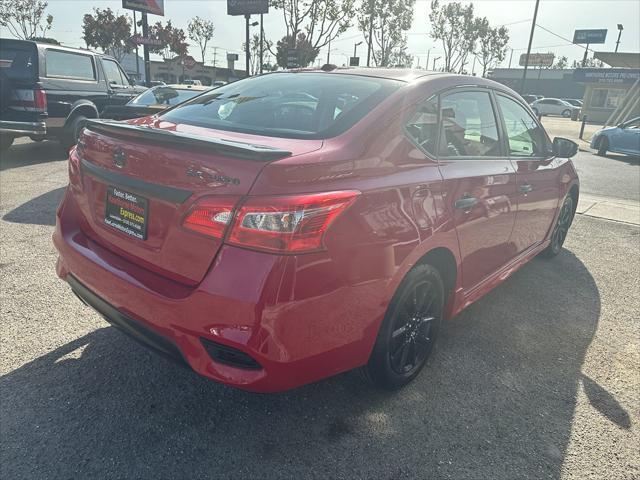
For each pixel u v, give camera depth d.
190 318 1.89
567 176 4.42
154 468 2.04
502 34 56.53
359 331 2.11
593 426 2.46
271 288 1.77
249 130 2.39
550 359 3.06
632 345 3.30
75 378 2.58
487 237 3.03
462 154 2.85
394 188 2.19
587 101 35.25
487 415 2.50
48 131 8.73
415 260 2.31
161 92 8.90
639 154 13.65
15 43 8.40
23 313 3.19
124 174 2.19
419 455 2.20
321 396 2.56
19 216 5.19
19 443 2.12
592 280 4.45
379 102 2.45
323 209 1.85
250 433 2.28
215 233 1.84
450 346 3.15
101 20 43.97
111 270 2.18
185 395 2.51
